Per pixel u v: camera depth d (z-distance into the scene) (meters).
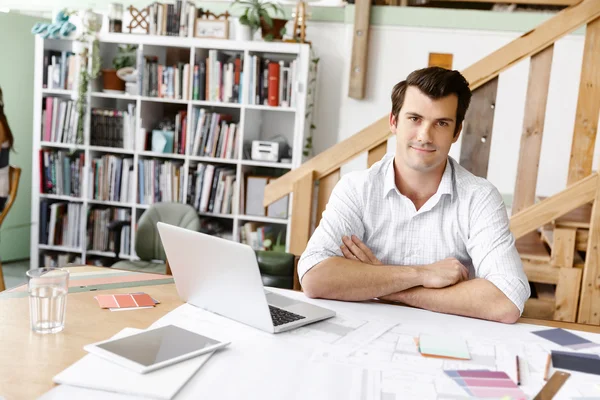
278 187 3.02
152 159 4.42
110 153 4.53
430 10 4.21
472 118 2.79
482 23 4.17
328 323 1.51
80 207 4.41
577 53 4.11
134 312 1.52
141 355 1.21
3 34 4.55
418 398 1.12
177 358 1.21
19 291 1.68
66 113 4.32
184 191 4.25
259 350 1.31
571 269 2.79
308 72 4.05
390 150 4.38
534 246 3.08
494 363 1.31
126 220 4.41
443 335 1.46
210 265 1.47
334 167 2.95
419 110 1.74
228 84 4.14
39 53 4.26
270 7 4.47
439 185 1.86
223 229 4.52
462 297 1.63
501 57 2.70
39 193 4.39
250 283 1.39
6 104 4.64
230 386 1.13
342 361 1.27
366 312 1.62
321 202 3.01
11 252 4.79
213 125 4.20
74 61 4.27
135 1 4.60
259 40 4.41
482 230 1.81
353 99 4.42
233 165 4.54
